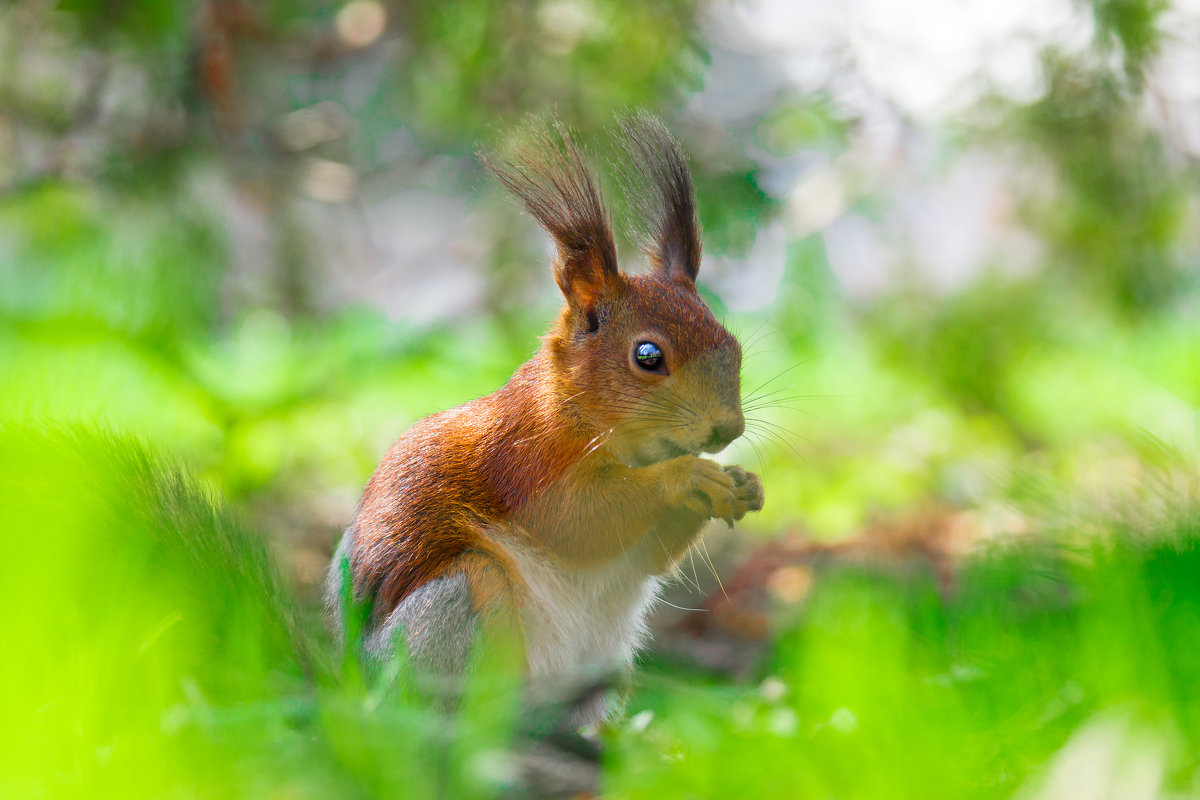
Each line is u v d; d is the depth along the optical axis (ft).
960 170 10.49
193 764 7.60
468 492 8.00
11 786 7.59
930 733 7.61
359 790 7.57
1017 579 7.83
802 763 7.59
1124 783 7.52
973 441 10.80
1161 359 10.42
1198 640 7.62
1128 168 9.28
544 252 9.79
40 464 7.83
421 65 9.31
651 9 8.91
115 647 7.68
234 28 9.24
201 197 9.10
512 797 7.65
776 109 10.10
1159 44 8.97
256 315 10.59
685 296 8.04
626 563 8.05
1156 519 7.75
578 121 8.87
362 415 10.25
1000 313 10.99
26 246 9.07
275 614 7.84
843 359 11.70
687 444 7.98
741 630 8.68
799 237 10.59
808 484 10.53
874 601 7.79
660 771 7.63
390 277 12.42
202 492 7.91
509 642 7.91
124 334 8.91
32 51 9.03
